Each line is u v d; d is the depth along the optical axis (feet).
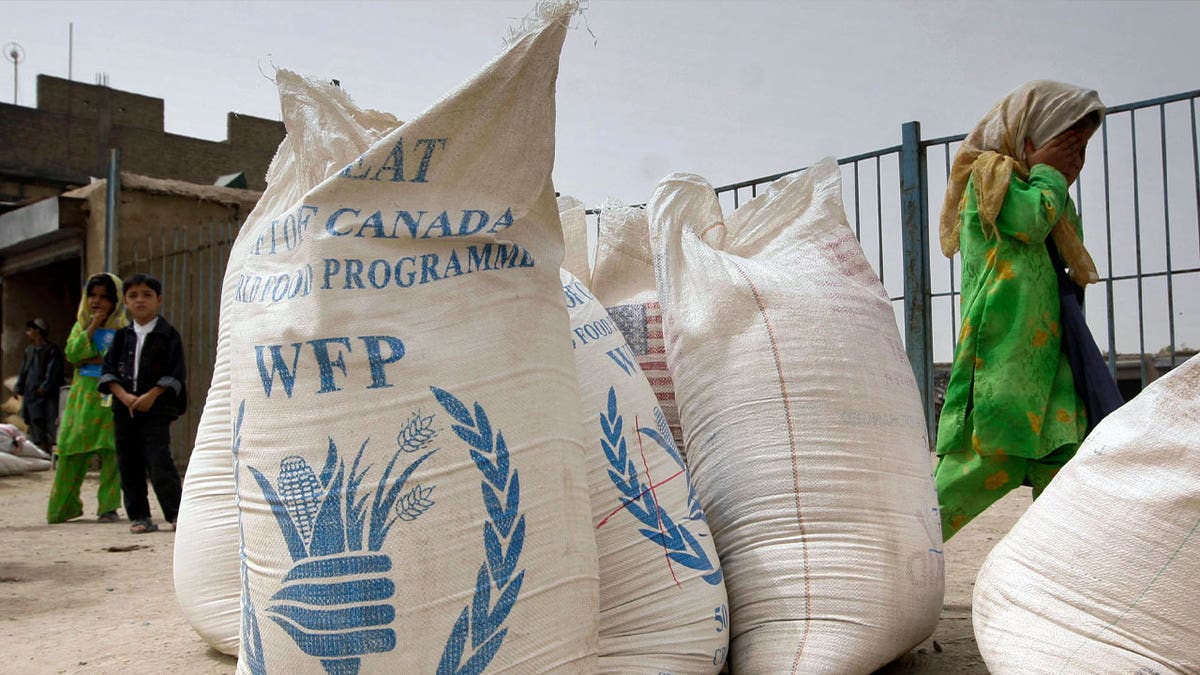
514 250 6.07
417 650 5.38
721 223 9.08
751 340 7.95
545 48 6.05
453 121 5.89
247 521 5.85
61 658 9.82
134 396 19.94
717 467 7.88
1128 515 6.37
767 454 7.59
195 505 9.23
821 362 7.77
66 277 52.70
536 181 6.14
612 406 7.15
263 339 5.87
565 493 5.94
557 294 6.31
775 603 7.23
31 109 87.10
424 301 5.76
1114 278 16.87
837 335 7.91
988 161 10.12
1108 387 9.85
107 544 18.65
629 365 7.63
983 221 10.00
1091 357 9.90
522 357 5.92
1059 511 6.78
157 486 20.25
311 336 5.65
